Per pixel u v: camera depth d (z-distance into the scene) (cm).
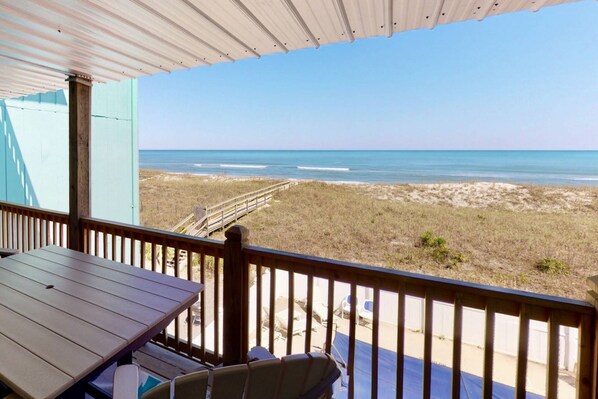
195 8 163
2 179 456
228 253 186
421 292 139
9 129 465
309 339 166
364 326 362
